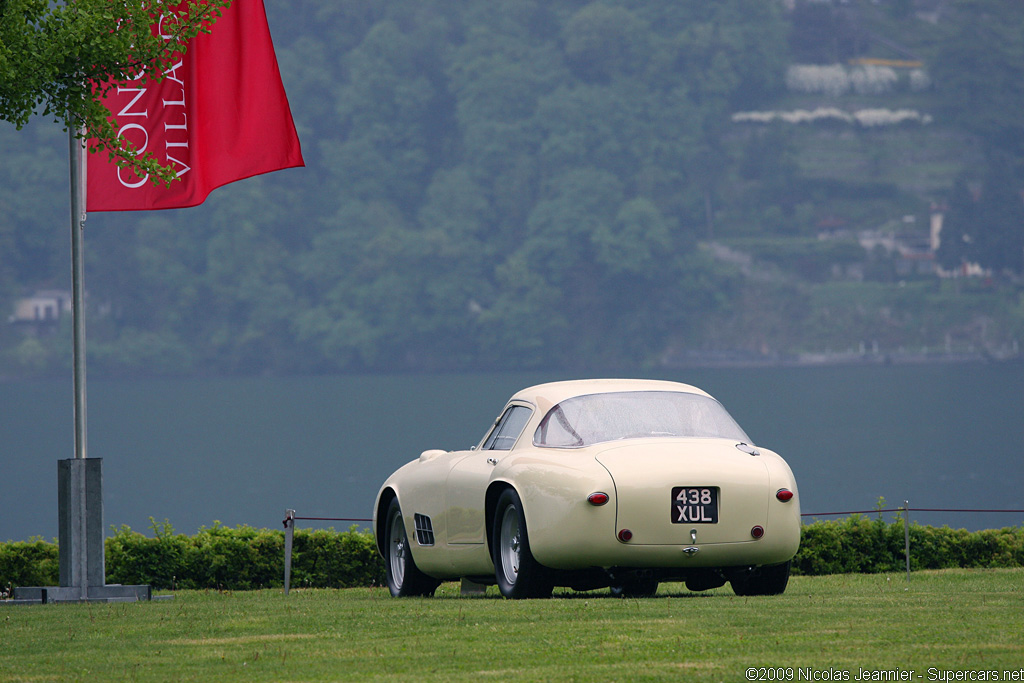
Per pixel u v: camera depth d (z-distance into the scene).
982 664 18.45
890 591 31.42
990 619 23.11
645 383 32.75
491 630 22.83
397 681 18.05
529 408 32.41
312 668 19.38
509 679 17.92
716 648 20.11
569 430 30.80
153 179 39.19
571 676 17.98
